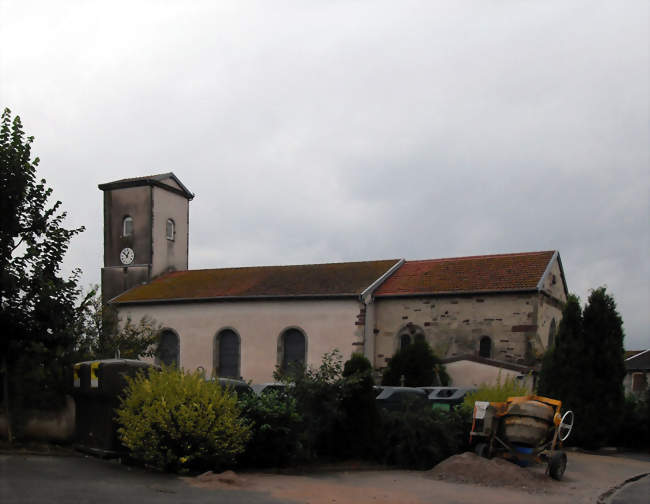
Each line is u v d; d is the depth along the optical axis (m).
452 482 12.23
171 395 11.09
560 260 30.77
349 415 13.99
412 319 29.53
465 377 25.86
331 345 29.42
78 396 12.46
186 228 41.72
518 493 11.48
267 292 31.39
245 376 31.09
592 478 14.05
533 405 13.94
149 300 33.72
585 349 21.22
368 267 33.22
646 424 21.98
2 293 12.16
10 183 12.20
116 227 39.62
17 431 12.05
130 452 11.41
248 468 12.14
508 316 27.66
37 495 8.48
